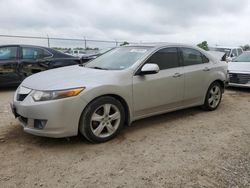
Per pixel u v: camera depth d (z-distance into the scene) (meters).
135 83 4.39
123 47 5.41
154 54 4.83
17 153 3.70
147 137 4.38
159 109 4.89
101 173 3.22
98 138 4.03
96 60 5.30
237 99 7.52
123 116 4.31
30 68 8.51
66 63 9.16
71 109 3.74
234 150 3.92
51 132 3.72
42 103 3.68
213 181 3.07
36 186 2.94
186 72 5.23
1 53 8.15
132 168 3.35
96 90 3.92
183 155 3.73
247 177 3.16
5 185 2.94
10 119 5.15
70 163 3.45
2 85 8.16
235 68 8.85
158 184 3.00
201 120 5.34
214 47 16.44
